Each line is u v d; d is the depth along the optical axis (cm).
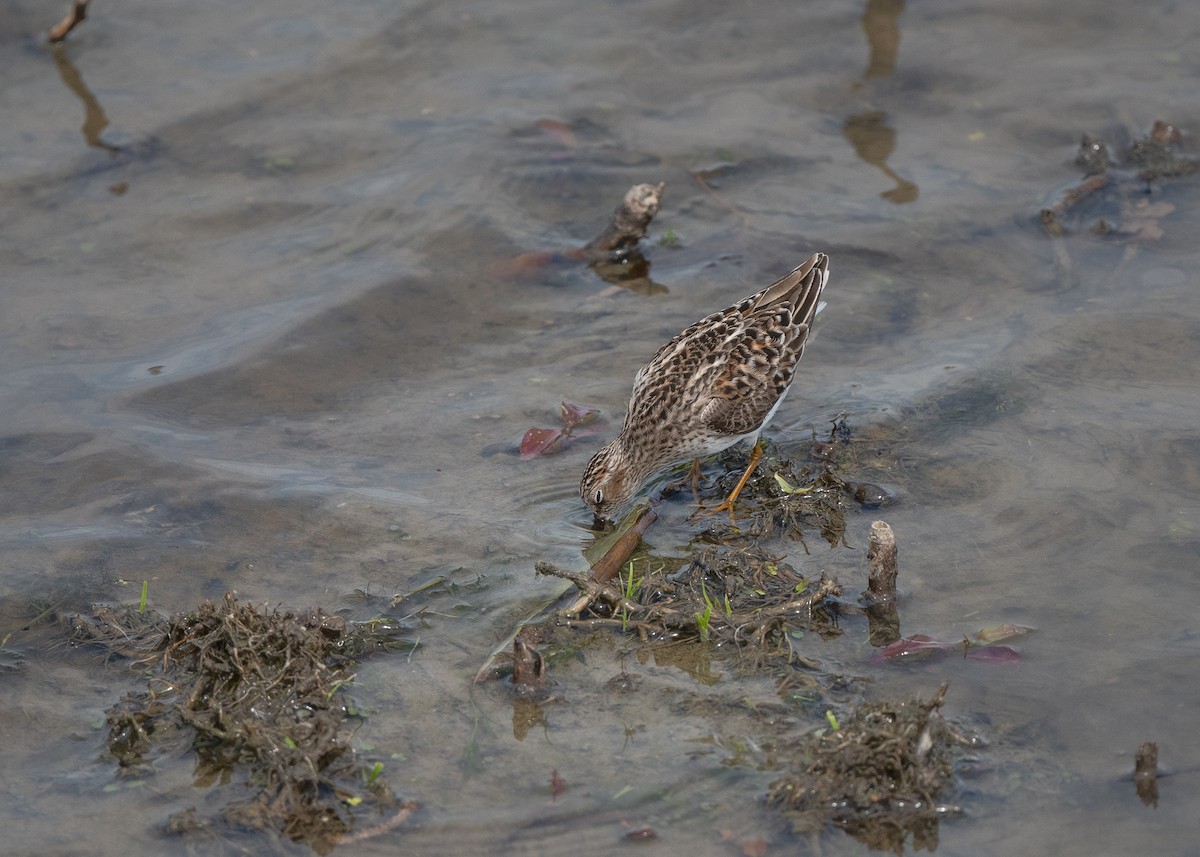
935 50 2030
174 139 1844
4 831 913
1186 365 1409
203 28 2089
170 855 897
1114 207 1683
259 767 971
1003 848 879
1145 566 1143
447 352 1490
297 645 1058
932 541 1190
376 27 2097
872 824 901
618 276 1620
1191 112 1844
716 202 1741
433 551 1205
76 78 1962
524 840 898
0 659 1075
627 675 1049
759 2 2166
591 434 1364
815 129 1873
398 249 1647
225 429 1371
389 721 1010
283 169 1800
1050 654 1050
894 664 1047
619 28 2112
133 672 1063
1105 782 927
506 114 1905
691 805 921
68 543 1210
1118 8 2092
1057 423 1336
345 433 1369
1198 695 1002
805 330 1340
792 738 975
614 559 1175
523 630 1066
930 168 1783
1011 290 1554
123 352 1477
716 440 1291
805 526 1227
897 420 1352
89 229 1675
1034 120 1862
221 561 1194
